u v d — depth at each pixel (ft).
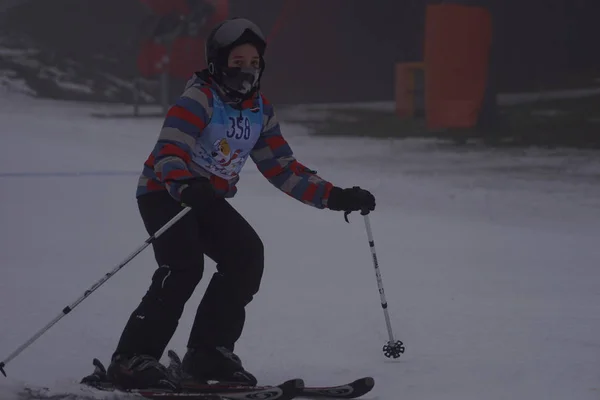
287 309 53.57
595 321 50.47
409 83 230.68
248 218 93.35
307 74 327.88
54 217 90.63
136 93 222.48
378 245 80.79
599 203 113.80
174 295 33.53
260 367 40.24
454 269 69.31
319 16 333.42
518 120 220.84
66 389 33.55
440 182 129.90
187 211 32.63
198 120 33.01
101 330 47.09
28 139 142.20
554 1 326.44
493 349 43.70
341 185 124.67
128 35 330.54
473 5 206.80
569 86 293.02
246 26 33.35
